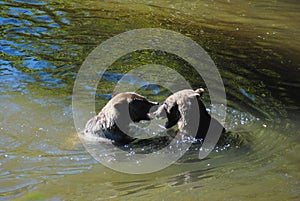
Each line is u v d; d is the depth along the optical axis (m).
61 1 23.66
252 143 10.93
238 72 16.14
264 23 23.27
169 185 8.91
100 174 9.38
